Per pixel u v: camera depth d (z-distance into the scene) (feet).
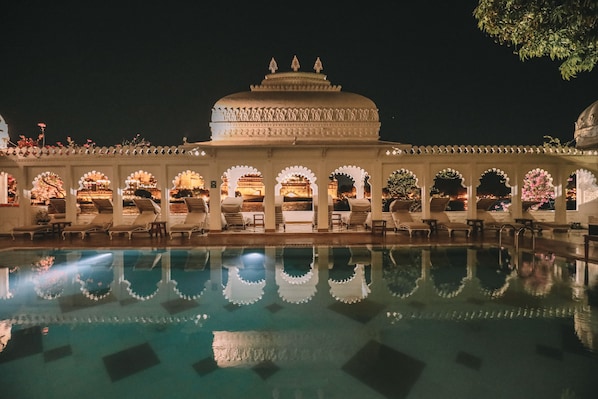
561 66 21.01
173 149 44.86
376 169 45.44
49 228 42.86
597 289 22.34
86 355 14.57
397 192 70.03
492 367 13.44
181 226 41.52
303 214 59.21
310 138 44.34
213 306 20.33
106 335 16.47
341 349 15.07
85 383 12.55
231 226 48.57
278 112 44.39
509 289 22.62
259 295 22.18
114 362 13.99
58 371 13.33
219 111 44.45
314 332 16.79
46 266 29.55
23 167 44.55
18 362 13.98
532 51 20.43
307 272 27.43
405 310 19.44
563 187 46.09
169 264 30.04
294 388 12.26
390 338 16.05
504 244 36.22
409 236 41.91
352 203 46.91
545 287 22.89
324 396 11.77
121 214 45.50
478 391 11.93
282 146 42.50
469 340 15.76
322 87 47.34
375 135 44.98
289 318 18.49
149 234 44.50
